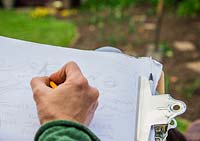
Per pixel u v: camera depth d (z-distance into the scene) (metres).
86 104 0.90
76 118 0.88
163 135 1.00
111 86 1.08
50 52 1.14
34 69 1.10
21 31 5.16
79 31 5.18
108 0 6.35
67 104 0.88
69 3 6.20
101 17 5.66
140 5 6.11
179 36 4.89
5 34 5.04
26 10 6.27
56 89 0.90
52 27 5.29
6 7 6.48
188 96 3.63
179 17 5.55
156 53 4.28
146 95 1.05
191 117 3.31
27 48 1.14
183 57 4.35
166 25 5.25
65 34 5.06
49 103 0.88
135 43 4.71
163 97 1.03
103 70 1.12
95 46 4.72
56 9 6.12
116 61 1.14
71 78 0.92
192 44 4.67
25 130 0.99
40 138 0.83
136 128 1.00
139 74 1.11
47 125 0.84
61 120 0.85
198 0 5.61
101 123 1.02
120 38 4.86
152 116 1.01
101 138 0.99
